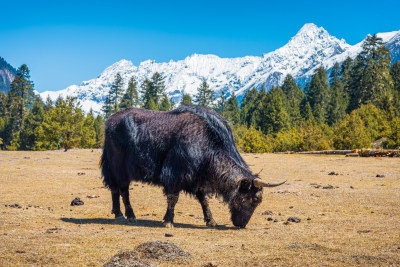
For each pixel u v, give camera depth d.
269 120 102.75
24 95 123.38
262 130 105.38
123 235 6.86
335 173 18.56
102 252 5.41
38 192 12.91
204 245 6.00
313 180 16.47
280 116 101.12
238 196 7.75
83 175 18.72
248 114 136.88
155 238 6.61
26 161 26.28
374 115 67.88
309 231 7.19
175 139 8.16
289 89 151.38
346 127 51.88
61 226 7.65
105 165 9.38
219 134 8.13
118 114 9.26
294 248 5.61
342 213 9.31
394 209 9.49
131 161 8.66
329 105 111.69
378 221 8.03
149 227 7.99
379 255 5.10
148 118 8.71
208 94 141.50
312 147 54.81
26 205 10.30
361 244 5.86
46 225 7.65
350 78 136.12
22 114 116.19
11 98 125.12
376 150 30.95
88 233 6.94
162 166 8.26
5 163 24.03
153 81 140.62
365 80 101.00
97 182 16.12
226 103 145.62
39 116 101.12
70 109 56.78
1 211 8.98
